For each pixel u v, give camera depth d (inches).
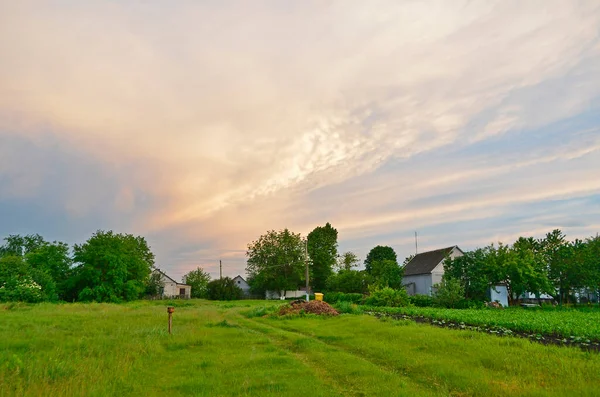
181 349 589.9
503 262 1653.5
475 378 393.1
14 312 1137.4
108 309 1330.0
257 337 716.7
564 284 1788.9
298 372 440.1
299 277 3447.3
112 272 2060.8
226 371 449.1
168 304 2100.1
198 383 391.9
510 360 456.8
